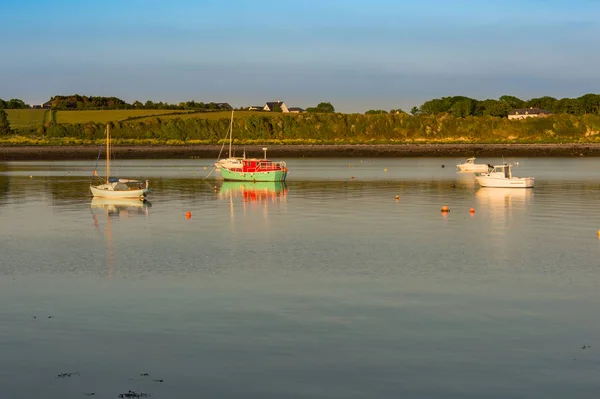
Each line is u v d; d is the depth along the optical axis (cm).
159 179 9875
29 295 3105
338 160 15162
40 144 18300
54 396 2053
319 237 4606
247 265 3716
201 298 3036
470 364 2267
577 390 2070
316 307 2895
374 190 8019
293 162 14425
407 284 3278
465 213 5872
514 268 3638
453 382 2131
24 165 13225
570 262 3791
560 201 6800
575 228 5003
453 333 2561
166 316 2775
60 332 2592
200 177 10250
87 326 2658
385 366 2253
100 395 2058
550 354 2350
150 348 2419
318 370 2225
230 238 4578
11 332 2597
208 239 4544
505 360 2298
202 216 5697
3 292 3159
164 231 4891
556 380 2139
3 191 7838
